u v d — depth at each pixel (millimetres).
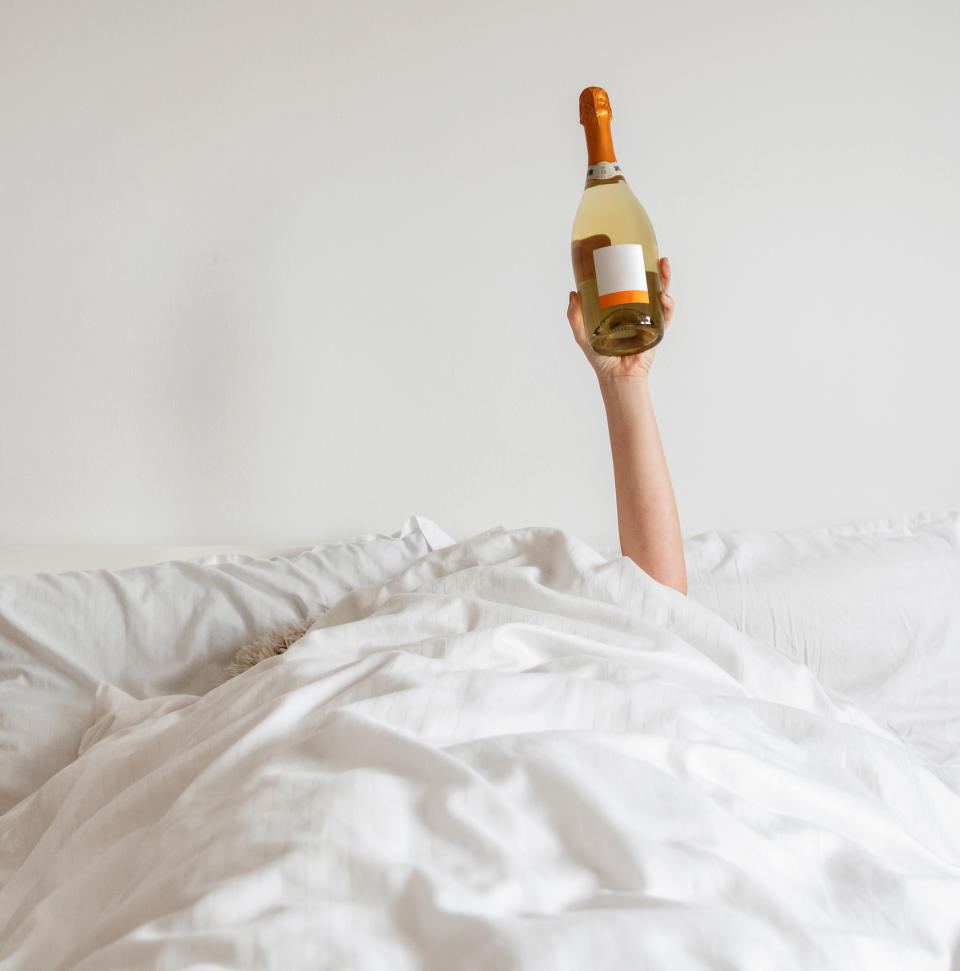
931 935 556
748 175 1564
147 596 1238
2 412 1521
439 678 696
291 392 1546
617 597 918
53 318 1523
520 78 1546
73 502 1532
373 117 1540
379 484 1556
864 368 1590
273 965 470
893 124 1576
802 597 1305
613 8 1544
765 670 892
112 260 1525
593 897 535
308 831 543
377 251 1545
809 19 1562
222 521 1547
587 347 1096
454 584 956
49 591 1224
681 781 621
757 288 1571
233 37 1528
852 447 1593
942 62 1571
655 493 1056
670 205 1558
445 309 1552
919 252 1588
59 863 696
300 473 1551
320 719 669
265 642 1140
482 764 616
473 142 1545
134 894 567
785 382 1581
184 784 710
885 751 758
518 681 704
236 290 1536
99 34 1520
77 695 1146
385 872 521
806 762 725
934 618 1323
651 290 950
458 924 481
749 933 481
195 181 1532
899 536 1444
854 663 1276
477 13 1539
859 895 576
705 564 1353
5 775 1070
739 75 1559
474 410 1559
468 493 1562
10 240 1520
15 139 1514
